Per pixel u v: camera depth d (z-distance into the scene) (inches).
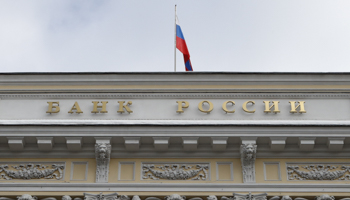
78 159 1074.1
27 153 1072.2
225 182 1051.9
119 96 1153.4
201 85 1163.3
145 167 1067.3
